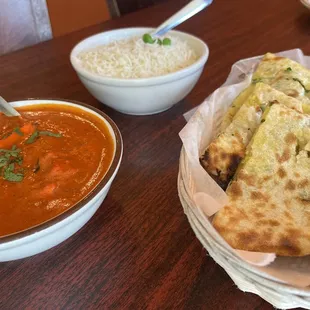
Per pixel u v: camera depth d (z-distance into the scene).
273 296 0.16
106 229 0.23
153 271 0.20
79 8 0.69
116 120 0.34
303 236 0.20
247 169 0.23
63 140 0.26
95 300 0.19
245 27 0.54
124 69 0.33
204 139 0.26
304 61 0.35
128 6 0.67
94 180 0.23
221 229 0.20
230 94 0.30
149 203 0.25
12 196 0.22
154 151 0.30
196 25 0.56
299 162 0.23
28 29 0.55
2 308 0.19
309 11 0.58
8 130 0.27
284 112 0.25
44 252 0.22
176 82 0.31
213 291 0.19
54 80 0.41
